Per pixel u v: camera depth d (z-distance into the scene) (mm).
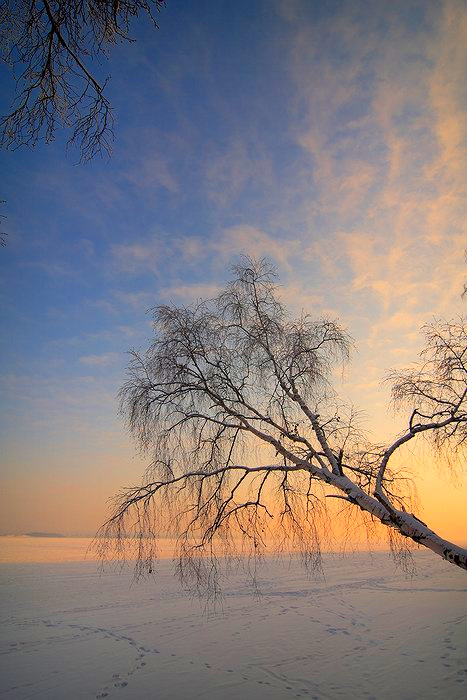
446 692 10422
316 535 9039
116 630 18125
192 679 11633
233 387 9523
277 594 27906
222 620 19906
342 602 24797
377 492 7758
